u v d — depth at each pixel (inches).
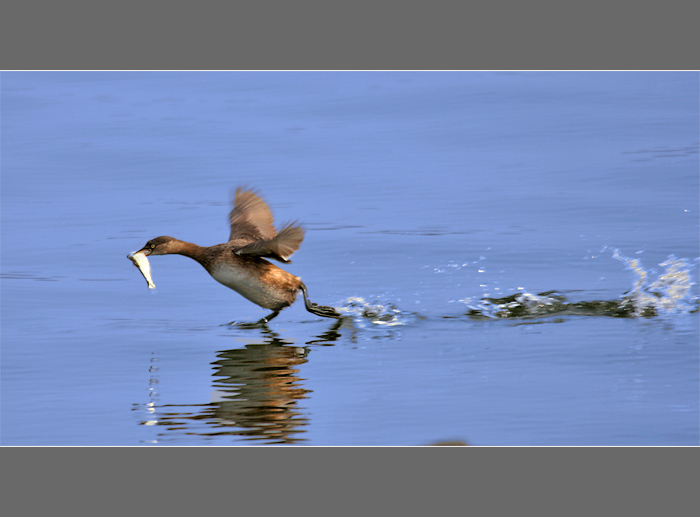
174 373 619.2
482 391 567.2
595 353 629.3
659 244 874.8
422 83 1542.8
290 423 525.3
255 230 768.9
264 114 1405.0
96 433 517.0
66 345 679.1
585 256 855.1
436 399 557.0
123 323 732.7
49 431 521.3
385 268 848.3
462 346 658.8
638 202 992.2
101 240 950.4
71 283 834.2
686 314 709.9
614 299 751.1
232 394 575.8
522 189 1054.4
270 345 677.9
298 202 1039.0
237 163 1182.3
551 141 1223.5
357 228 954.7
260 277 720.3
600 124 1285.7
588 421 512.7
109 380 605.3
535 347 648.4
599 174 1088.8
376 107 1418.6
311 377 605.3
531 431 502.9
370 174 1128.2
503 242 899.4
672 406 530.6
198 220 995.9
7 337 697.0
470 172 1122.7
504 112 1365.7
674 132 1230.9
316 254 888.3
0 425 531.5
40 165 1201.4
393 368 618.2
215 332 713.0
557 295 765.9
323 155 1205.7
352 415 534.9
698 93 1414.9
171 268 880.3
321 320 740.0
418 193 1056.8
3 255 912.9
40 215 1032.2
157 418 537.6
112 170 1175.6
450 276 822.5
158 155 1224.8
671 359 609.6
